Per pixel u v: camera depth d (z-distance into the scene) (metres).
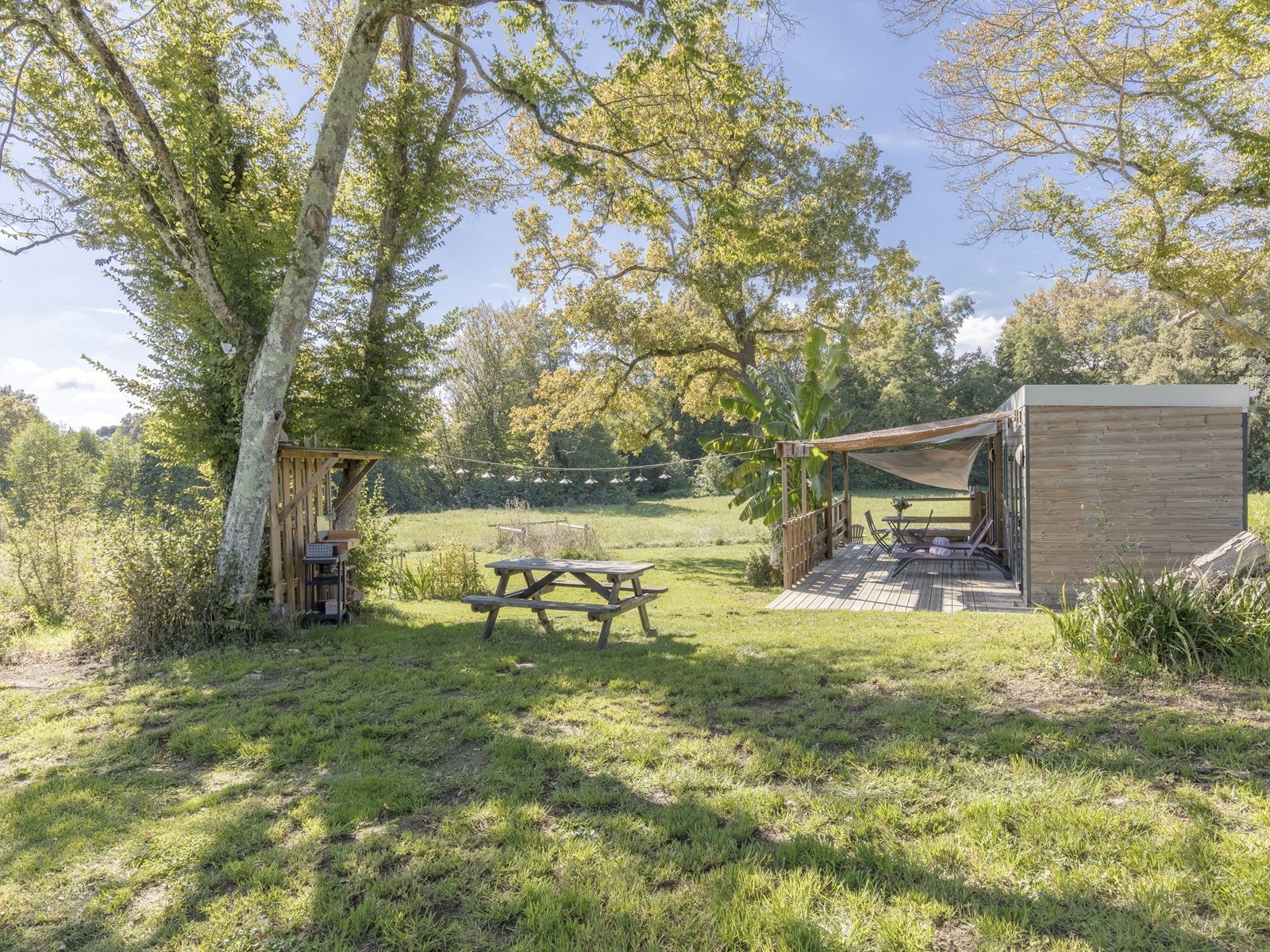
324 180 8.29
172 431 9.50
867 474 45.16
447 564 13.77
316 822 3.44
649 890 2.82
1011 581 12.38
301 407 10.74
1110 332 42.88
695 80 11.72
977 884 2.77
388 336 11.62
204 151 8.96
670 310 20.98
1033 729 4.18
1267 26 11.09
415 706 5.17
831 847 3.04
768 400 17.34
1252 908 2.52
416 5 8.34
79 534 10.77
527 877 2.92
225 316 8.80
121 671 6.67
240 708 5.37
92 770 4.34
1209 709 4.39
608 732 4.52
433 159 11.62
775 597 12.65
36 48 8.29
